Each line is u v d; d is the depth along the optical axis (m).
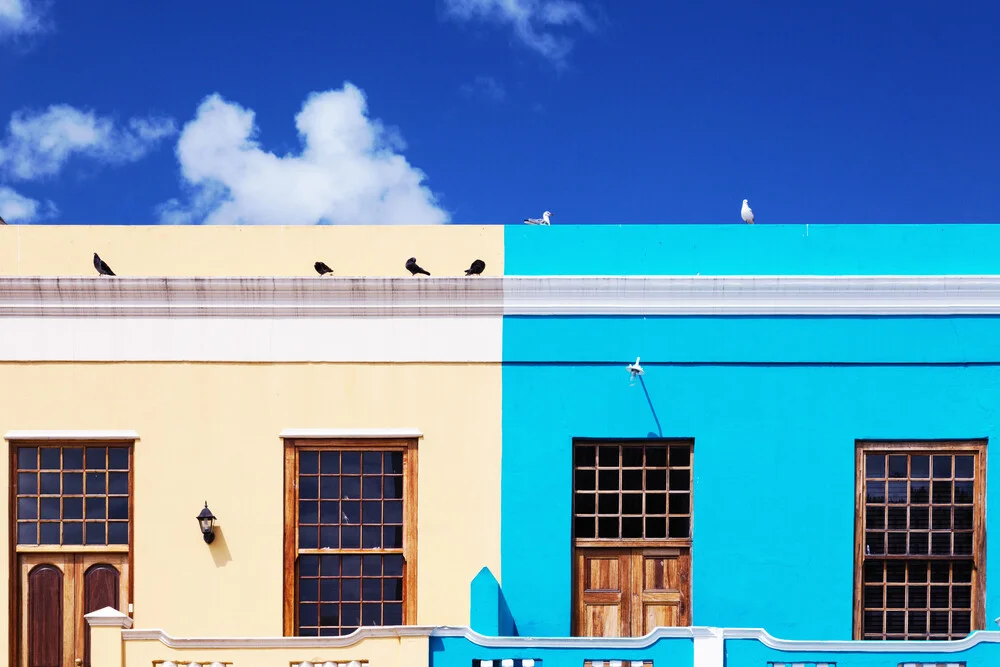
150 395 7.77
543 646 6.76
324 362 7.81
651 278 7.75
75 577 7.75
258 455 7.77
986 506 7.67
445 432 7.81
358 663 6.74
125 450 7.82
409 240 8.02
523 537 7.77
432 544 7.76
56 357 7.76
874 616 7.76
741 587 7.70
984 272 7.86
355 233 8.02
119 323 7.79
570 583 7.73
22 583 7.74
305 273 8.00
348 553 7.79
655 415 7.78
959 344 7.72
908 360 7.72
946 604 7.73
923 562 7.76
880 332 7.75
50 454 7.80
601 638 6.75
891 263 7.90
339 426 7.79
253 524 7.75
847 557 7.70
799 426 7.76
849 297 7.72
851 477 7.72
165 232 8.00
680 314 7.78
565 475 7.78
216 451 7.76
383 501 7.84
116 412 7.76
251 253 8.00
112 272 7.76
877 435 7.72
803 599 7.70
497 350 7.81
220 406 7.78
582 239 8.00
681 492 7.84
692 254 7.95
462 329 7.82
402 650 6.73
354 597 7.81
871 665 6.67
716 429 7.76
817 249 7.92
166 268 7.98
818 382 7.76
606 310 7.79
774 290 7.74
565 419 7.80
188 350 7.79
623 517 7.85
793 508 7.73
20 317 7.76
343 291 7.76
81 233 7.98
